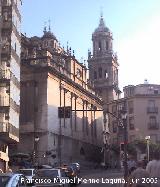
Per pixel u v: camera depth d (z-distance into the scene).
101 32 110.88
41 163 60.84
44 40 84.62
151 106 99.06
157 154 11.16
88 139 82.19
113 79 108.62
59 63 71.56
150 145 80.19
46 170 23.95
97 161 84.88
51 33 86.19
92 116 87.25
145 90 103.44
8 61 45.81
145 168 11.84
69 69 76.12
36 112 64.00
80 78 81.56
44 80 64.69
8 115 44.56
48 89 64.75
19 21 51.12
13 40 47.47
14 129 46.78
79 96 79.44
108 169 79.75
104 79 107.94
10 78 45.41
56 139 65.56
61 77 69.56
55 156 61.94
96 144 87.31
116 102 103.62
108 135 96.88
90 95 85.19
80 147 76.88
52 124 64.56
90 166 79.31
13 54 47.34
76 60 79.06
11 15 46.84
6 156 48.03
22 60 65.75
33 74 65.19
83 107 81.62
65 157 68.25
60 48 87.94
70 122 72.38
